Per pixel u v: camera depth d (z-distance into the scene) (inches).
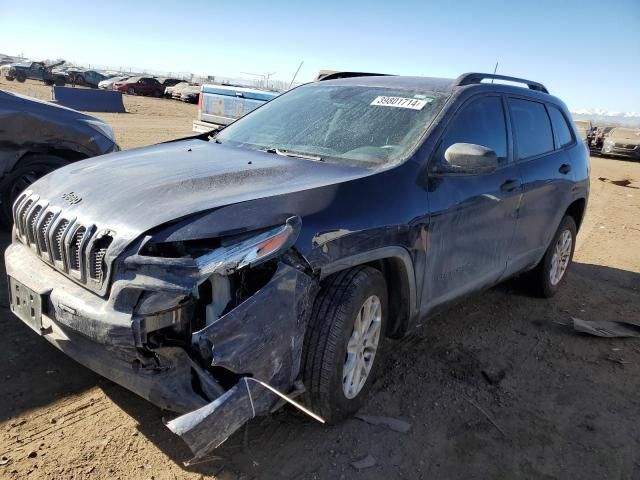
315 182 117.4
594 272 269.9
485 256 160.4
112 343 95.3
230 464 109.7
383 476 111.4
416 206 128.1
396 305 133.8
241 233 97.5
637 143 1014.4
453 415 134.3
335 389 115.0
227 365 92.5
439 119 143.9
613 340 187.6
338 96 166.4
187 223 97.3
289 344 102.3
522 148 179.6
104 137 237.9
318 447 117.3
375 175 123.9
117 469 105.0
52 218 113.8
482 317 197.0
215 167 126.8
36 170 220.7
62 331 106.5
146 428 117.3
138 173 122.3
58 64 2132.1
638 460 125.1
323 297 113.7
